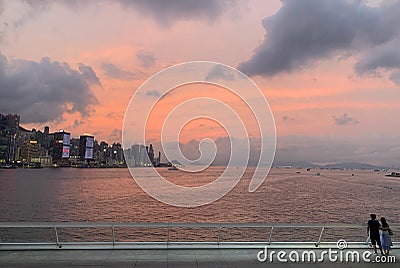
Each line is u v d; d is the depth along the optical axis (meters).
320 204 67.25
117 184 115.25
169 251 9.47
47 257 8.70
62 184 115.19
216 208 58.06
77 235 31.94
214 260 8.69
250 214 52.31
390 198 83.69
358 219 50.53
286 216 51.34
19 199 69.50
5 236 30.88
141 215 50.53
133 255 9.01
